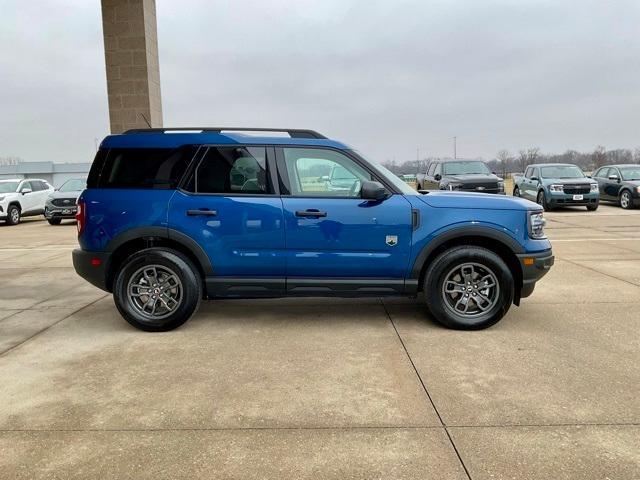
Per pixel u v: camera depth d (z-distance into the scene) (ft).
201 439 9.75
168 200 15.90
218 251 15.94
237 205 15.80
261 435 9.88
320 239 15.80
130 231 15.92
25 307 19.48
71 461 9.04
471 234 15.75
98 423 10.39
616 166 63.82
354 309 18.66
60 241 41.14
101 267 16.20
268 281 16.07
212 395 11.62
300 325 16.81
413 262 15.89
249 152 16.12
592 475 8.47
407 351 14.26
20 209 60.34
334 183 16.21
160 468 8.82
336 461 8.98
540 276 16.17
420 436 9.76
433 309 16.01
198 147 16.12
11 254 33.53
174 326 16.17
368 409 10.87
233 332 16.16
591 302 19.26
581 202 57.62
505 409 10.78
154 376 12.73
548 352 14.05
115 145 16.26
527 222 15.90
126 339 15.58
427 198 16.05
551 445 9.37
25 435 9.94
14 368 13.33
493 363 13.30
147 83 37.81
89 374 12.89
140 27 37.29
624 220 48.96
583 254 30.01
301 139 16.31
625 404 10.94
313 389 11.89
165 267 15.96
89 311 18.85
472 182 53.26
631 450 9.18
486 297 16.03
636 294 20.43
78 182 60.18
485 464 8.82
